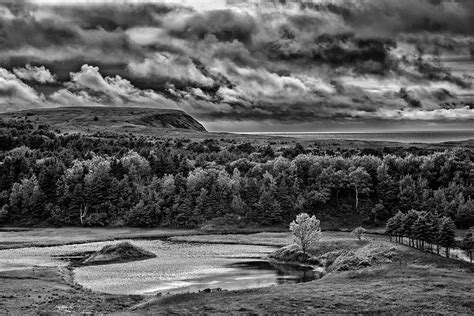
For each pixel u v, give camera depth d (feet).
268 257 455.63
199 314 237.25
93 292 301.63
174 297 272.92
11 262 421.18
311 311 242.17
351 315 235.20
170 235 600.80
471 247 384.06
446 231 388.57
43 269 366.63
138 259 440.04
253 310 244.22
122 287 328.70
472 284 290.56
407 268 339.57
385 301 256.93
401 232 439.22
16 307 253.85
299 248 447.83
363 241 459.32
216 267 405.59
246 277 364.99
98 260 424.46
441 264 351.87
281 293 276.62
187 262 428.56
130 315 235.20
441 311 240.73
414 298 261.24
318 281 315.78
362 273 331.36
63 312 246.27
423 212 429.38
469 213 599.57
